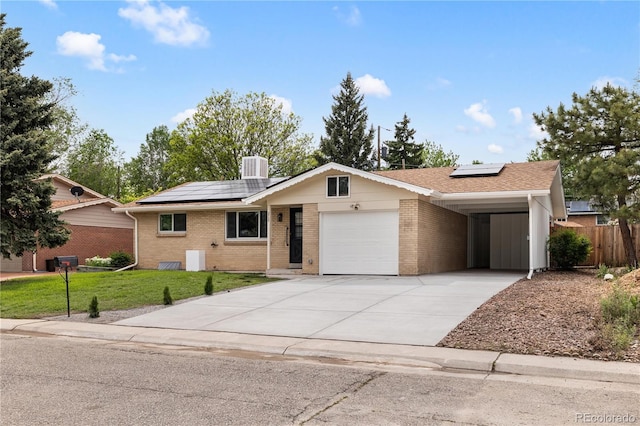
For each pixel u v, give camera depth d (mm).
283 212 21516
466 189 18531
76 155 48969
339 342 9109
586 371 7023
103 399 6082
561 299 11820
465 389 6465
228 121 45531
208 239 23141
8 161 17594
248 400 6020
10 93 18859
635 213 18547
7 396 6227
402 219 18141
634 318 9250
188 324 11055
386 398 6082
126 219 31438
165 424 5223
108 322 11516
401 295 13430
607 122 20250
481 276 18125
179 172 47281
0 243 18141
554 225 27453
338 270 19062
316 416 5434
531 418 5359
